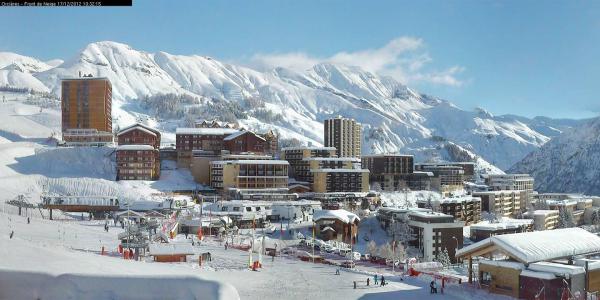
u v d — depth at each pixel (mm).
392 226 197250
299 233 183875
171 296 34281
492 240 97875
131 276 34906
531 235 101125
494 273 95438
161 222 160000
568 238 102250
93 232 144250
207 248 136875
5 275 35406
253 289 88125
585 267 90125
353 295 88500
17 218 153000
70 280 35062
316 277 103500
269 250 143125
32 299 34812
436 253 184875
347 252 154500
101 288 34719
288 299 82562
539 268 91500
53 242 118312
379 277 106938
